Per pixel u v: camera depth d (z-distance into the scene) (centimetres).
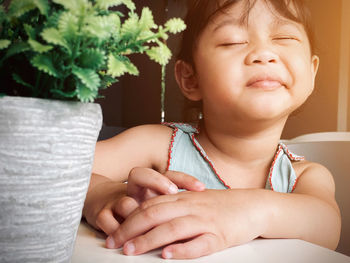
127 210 39
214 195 40
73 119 23
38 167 22
